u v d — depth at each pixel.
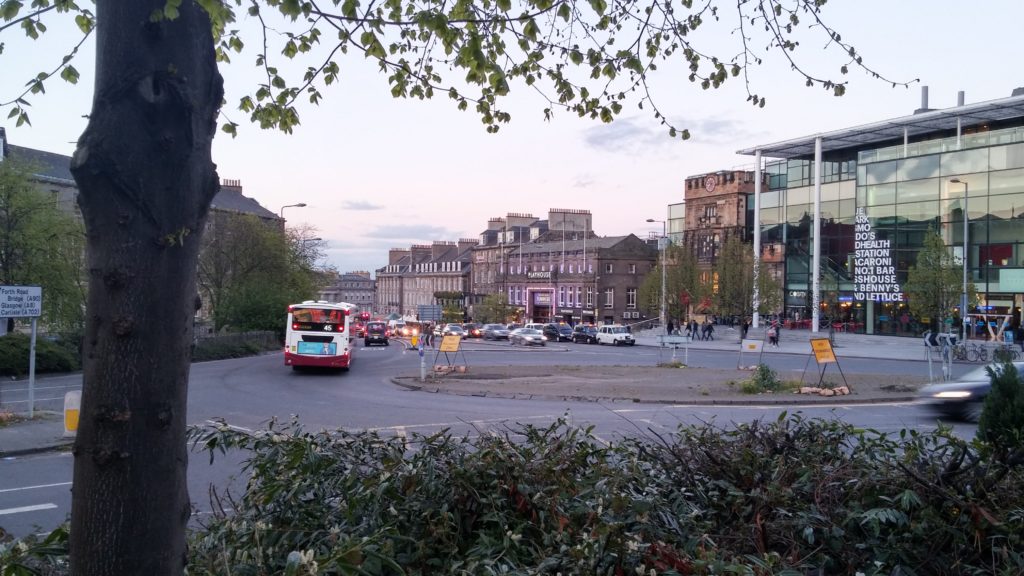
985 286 49.03
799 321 64.44
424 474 3.62
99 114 1.91
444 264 125.31
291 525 3.54
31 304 15.16
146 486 1.88
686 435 4.80
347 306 31.06
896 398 19.38
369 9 3.82
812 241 63.84
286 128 4.52
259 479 4.30
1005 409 6.38
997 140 50.75
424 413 16.58
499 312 93.50
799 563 3.46
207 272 48.94
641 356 42.19
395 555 3.22
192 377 27.11
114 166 1.86
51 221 30.39
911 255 53.53
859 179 57.38
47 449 12.27
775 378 21.48
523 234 107.94
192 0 2.05
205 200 2.07
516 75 4.92
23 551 2.82
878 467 4.21
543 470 3.83
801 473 4.19
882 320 56.41
